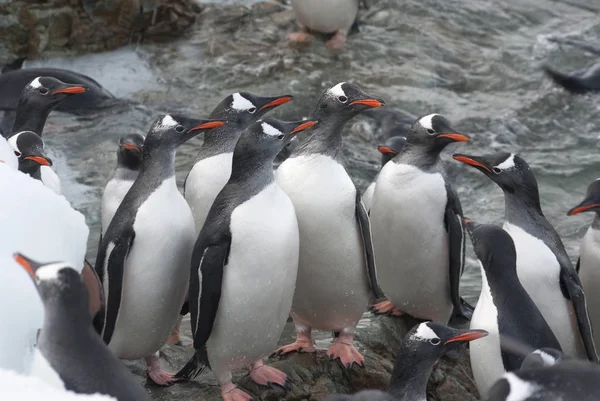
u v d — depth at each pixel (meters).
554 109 15.40
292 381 7.59
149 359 7.49
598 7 19.44
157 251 6.99
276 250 6.78
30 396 4.62
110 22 16.56
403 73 16.39
